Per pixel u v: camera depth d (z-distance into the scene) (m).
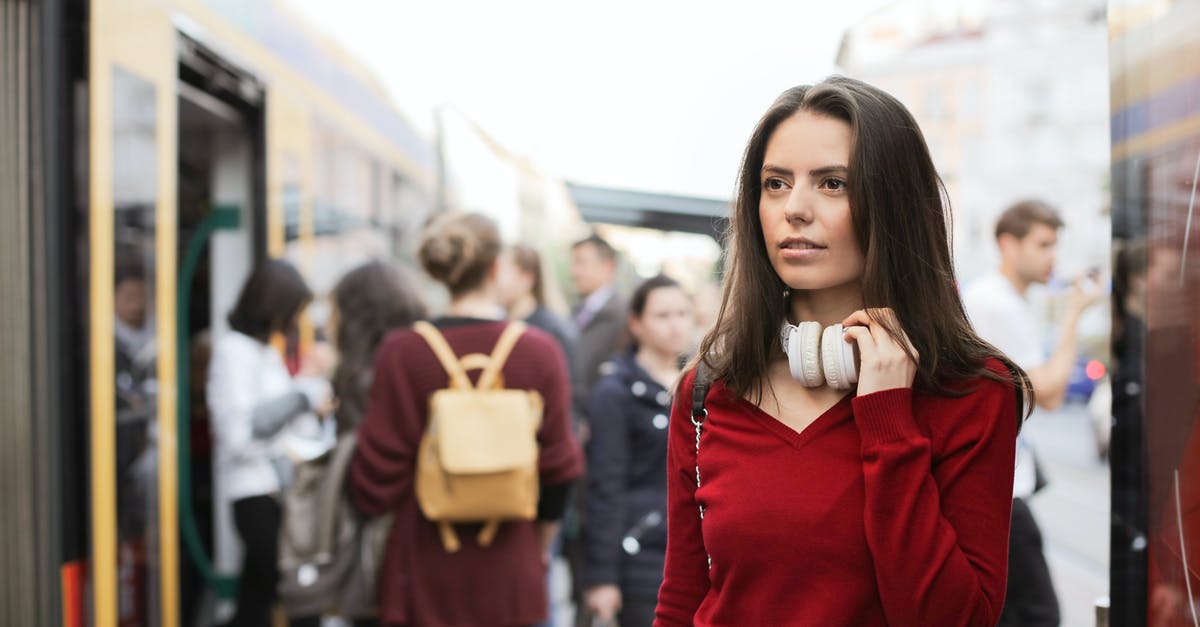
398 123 7.88
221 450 4.76
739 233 1.73
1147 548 1.68
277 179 5.41
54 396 2.94
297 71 5.72
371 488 3.62
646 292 3.86
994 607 1.52
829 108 1.62
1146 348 1.67
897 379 1.53
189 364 5.42
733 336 1.71
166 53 4.05
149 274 3.81
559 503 3.78
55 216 2.98
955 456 1.55
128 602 3.46
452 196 9.02
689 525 1.77
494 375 3.63
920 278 1.59
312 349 5.85
